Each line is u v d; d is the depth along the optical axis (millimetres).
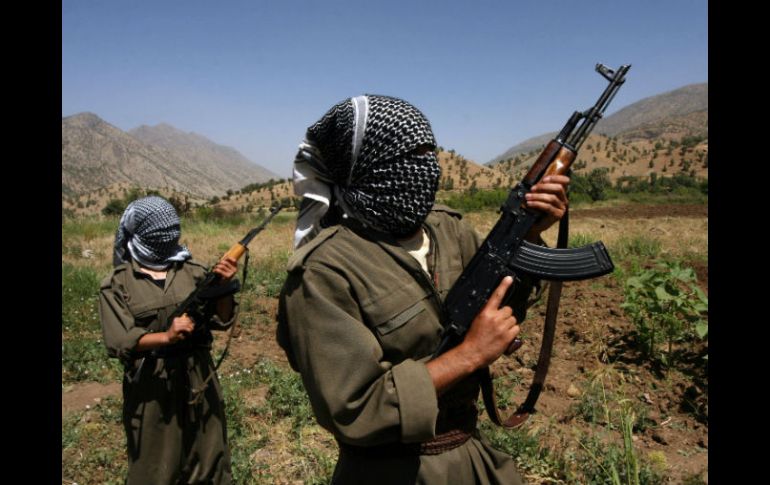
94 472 4246
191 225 23453
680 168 127125
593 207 34469
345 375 1501
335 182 1762
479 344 1557
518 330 1596
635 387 4977
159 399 3127
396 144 1616
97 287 9898
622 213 27375
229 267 3348
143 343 3068
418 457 1665
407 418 1434
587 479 3596
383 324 1595
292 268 1612
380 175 1633
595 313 6863
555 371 5449
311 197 1788
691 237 15312
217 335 7359
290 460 4105
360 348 1508
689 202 38875
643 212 27859
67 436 4672
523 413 1893
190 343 3244
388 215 1651
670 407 4613
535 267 1694
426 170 1642
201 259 13242
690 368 5250
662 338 5680
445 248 1847
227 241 16531
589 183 41906
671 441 4129
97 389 5820
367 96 1699
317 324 1549
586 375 5285
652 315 5715
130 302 3193
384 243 1672
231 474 3500
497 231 1739
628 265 10406
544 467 3750
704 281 8938
